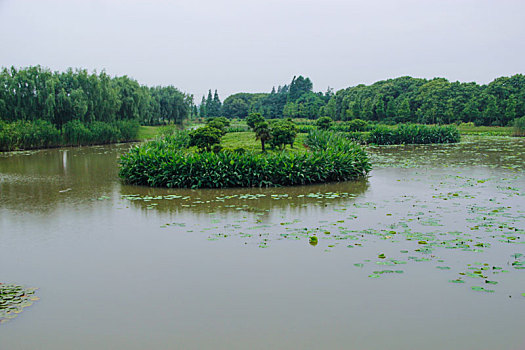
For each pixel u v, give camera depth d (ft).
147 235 26.37
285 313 15.79
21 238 26.22
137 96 153.99
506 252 21.88
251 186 44.96
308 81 343.87
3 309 16.42
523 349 13.25
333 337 14.11
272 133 65.46
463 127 178.19
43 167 66.39
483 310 15.78
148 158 47.16
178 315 15.79
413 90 222.28
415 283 18.25
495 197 36.68
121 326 15.06
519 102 175.42
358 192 40.73
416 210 32.09
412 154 81.05
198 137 56.54
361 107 234.99
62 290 18.21
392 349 13.37
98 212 33.24
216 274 19.66
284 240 24.67
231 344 13.79
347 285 18.16
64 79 124.47
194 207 34.63
